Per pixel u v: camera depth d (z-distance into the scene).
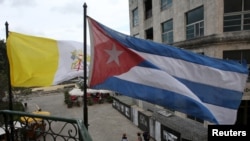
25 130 4.82
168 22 20.97
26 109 31.48
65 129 20.56
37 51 6.39
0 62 31.80
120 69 5.75
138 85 5.71
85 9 5.48
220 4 14.28
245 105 14.59
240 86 6.22
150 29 25.52
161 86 5.69
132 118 24.03
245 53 14.14
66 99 36.91
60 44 6.65
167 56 5.88
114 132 21.09
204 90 6.05
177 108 5.62
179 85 5.67
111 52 5.76
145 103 23.06
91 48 5.69
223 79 6.06
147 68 5.74
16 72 6.25
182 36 18.38
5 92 20.27
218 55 14.58
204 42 15.48
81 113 29.41
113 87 5.66
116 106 30.39
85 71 5.45
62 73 6.55
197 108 5.51
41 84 6.30
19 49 6.25
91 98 35.84
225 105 6.11
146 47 5.82
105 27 5.78
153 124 18.61
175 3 19.25
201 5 15.99
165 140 16.33
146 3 25.91
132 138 19.41
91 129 22.06
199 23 16.53
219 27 14.39
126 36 5.83
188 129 15.79
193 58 6.00
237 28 14.20
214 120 5.63
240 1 14.02
